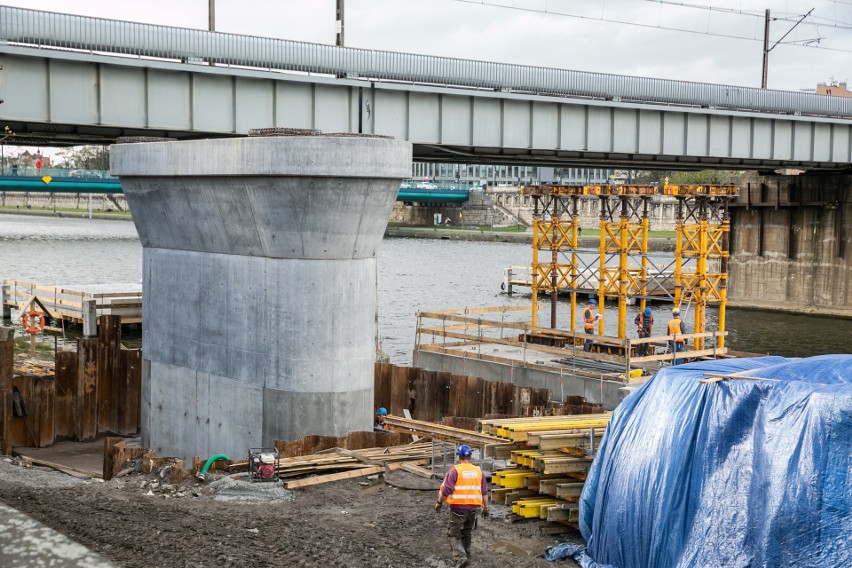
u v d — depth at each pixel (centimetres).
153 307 2689
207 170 2339
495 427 1781
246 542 1430
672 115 4659
